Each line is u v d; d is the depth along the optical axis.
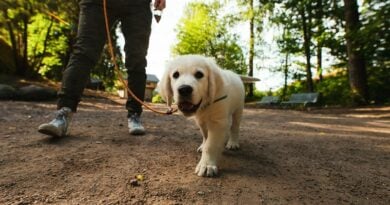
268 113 10.12
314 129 5.99
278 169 3.12
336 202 2.47
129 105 4.21
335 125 6.89
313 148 4.12
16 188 2.42
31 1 11.60
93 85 17.69
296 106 14.93
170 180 2.67
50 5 11.17
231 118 3.48
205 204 2.29
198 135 4.43
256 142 4.28
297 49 20.38
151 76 21.28
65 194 2.35
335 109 13.11
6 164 2.86
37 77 14.71
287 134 5.13
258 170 3.05
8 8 11.94
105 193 2.39
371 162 3.60
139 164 3.00
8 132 4.02
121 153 3.29
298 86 23.97
